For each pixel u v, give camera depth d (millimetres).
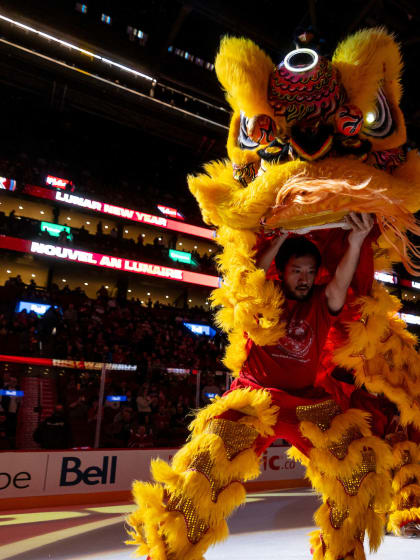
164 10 13836
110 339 16422
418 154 1876
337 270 1843
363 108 1820
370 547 1738
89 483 6824
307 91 1740
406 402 2355
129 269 22516
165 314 20891
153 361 15242
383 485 1776
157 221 25234
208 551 2881
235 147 2070
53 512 5875
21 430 9938
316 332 1894
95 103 19547
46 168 24000
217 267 2051
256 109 1844
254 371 1950
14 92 21750
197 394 9484
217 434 1687
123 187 25812
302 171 1678
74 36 13555
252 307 1822
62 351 13711
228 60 1838
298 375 1882
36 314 16031
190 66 15219
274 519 4547
